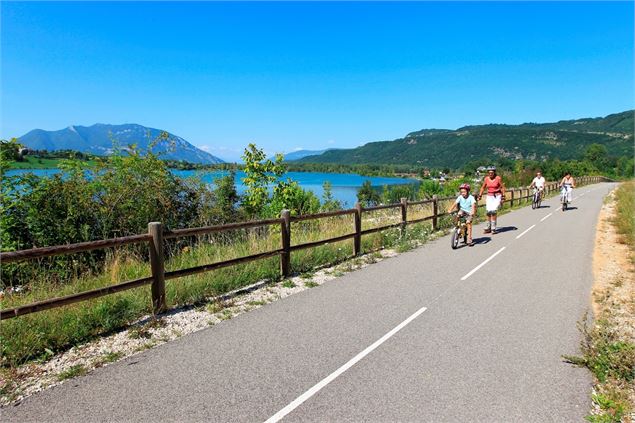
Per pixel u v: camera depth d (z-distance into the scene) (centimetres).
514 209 2177
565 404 358
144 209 985
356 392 377
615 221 1543
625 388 382
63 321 512
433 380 398
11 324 483
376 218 1505
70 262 822
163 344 483
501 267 866
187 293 644
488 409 350
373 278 782
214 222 1167
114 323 533
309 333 514
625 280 750
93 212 903
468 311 594
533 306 616
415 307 612
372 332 517
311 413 345
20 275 788
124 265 789
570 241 1176
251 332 518
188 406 355
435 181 2789
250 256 712
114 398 369
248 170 1325
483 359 442
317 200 1698
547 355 452
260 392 377
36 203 832
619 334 502
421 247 1102
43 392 379
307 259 884
